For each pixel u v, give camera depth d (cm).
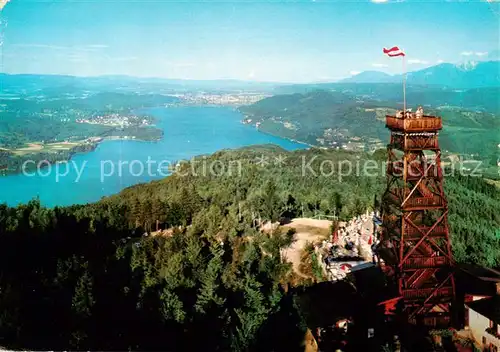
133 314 4409
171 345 4069
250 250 6106
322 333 4178
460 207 8638
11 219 6662
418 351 3812
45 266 5809
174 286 4909
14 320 3856
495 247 6806
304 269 5931
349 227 7300
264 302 4416
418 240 4338
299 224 8156
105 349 3919
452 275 4281
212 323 4372
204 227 7531
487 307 4019
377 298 4372
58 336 3969
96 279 4947
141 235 7938
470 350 3891
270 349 3853
